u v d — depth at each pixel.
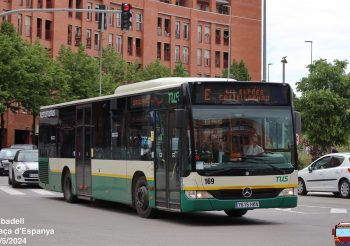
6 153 45.88
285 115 16.14
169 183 16.09
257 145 15.76
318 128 38.75
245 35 108.31
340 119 38.94
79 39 85.62
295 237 13.39
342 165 27.22
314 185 28.53
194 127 15.31
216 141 15.44
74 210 19.94
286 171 15.89
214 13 104.50
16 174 30.92
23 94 63.34
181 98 15.62
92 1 87.31
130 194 18.19
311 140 39.50
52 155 24.59
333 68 39.88
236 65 98.25
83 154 21.66
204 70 102.94
